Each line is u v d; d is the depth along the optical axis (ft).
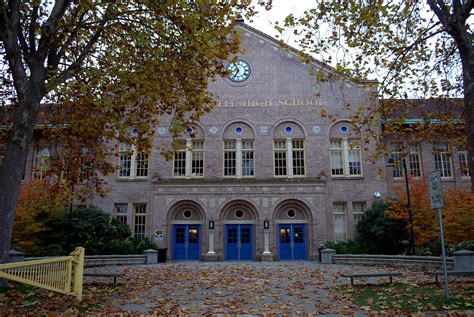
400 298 34.91
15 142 37.04
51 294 34.81
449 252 62.54
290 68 96.32
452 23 36.83
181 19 40.96
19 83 38.29
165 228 87.35
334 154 93.20
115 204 91.09
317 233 86.43
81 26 42.60
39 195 75.87
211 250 85.66
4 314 28.02
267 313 29.60
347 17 45.37
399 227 77.66
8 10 39.88
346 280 48.78
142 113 52.42
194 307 32.32
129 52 47.39
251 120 93.91
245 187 88.94
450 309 29.76
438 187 34.27
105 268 65.31
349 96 94.63
